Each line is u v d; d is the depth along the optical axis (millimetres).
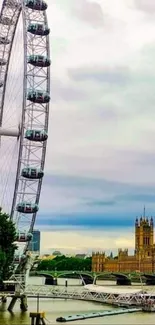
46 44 145375
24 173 141500
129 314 126312
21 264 147625
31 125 142000
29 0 142500
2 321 105625
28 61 143000
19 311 126625
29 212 143500
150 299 142125
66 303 156125
